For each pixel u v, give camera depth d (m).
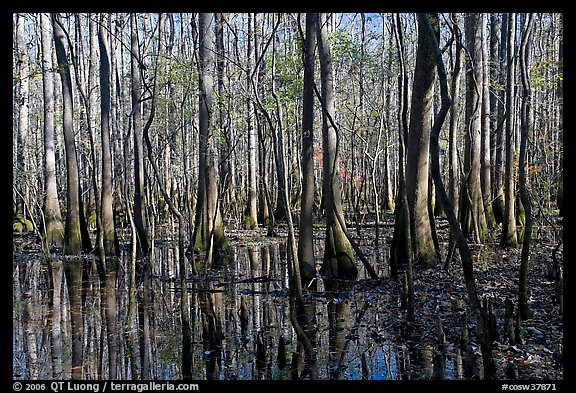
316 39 11.26
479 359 6.33
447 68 21.42
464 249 5.48
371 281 11.41
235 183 29.91
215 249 16.69
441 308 8.61
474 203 15.73
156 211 21.97
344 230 11.77
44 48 18.17
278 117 8.92
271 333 8.11
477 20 15.60
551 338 6.82
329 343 7.50
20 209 24.92
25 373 6.65
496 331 6.86
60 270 14.35
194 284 12.24
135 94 16.67
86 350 7.57
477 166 15.74
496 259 12.70
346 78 21.91
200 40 15.77
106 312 9.70
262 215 24.98
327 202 11.96
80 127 25.28
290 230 9.01
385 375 6.19
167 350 7.50
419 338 7.29
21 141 21.34
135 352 7.44
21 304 10.38
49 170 18.78
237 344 7.63
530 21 7.81
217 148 19.02
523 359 6.27
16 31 16.70
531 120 18.53
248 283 12.23
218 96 16.58
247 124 22.94
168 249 18.25
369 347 7.20
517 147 19.64
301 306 8.93
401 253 12.12
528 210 7.41
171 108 16.69
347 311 9.13
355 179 27.25
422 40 11.88
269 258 16.05
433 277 10.91
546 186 15.60
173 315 9.41
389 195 29.92
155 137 21.38
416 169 12.12
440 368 6.02
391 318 8.31
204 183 16.80
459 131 23.66
